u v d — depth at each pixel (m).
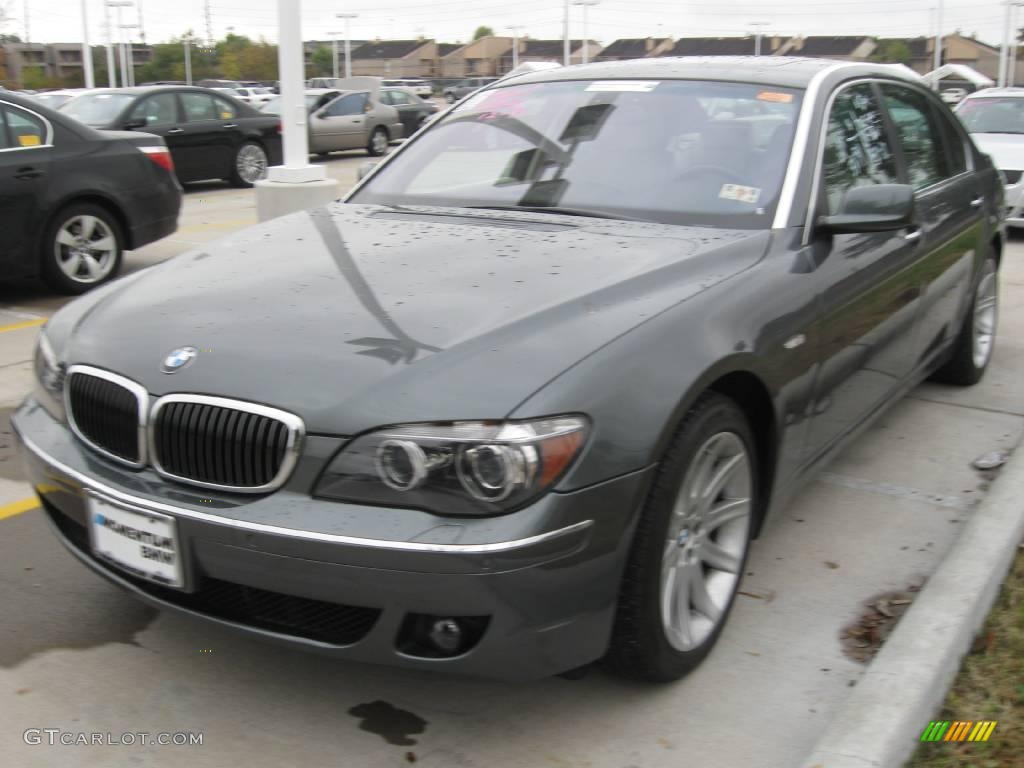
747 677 2.89
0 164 7.25
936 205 4.48
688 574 2.79
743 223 3.37
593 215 3.52
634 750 2.59
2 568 3.49
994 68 82.44
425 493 2.28
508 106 4.20
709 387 2.75
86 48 42.81
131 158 8.09
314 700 2.78
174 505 2.46
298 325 2.66
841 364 3.45
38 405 3.03
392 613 2.30
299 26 9.41
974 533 3.41
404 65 112.62
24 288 8.27
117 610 3.22
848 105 3.98
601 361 2.46
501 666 2.36
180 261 3.42
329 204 4.08
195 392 2.50
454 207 3.78
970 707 2.68
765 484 3.14
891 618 3.22
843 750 2.37
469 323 2.60
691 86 3.92
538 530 2.26
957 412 5.21
